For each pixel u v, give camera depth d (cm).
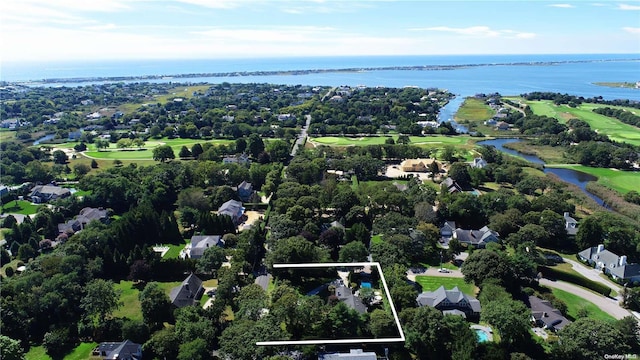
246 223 15175
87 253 11575
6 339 7769
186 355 7825
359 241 12300
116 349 8388
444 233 14000
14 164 19875
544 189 17950
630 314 9900
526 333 8569
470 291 10806
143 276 11381
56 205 15625
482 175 19350
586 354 7819
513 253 12306
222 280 10156
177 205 16888
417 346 8362
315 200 14900
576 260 12606
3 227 14750
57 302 9431
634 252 12494
